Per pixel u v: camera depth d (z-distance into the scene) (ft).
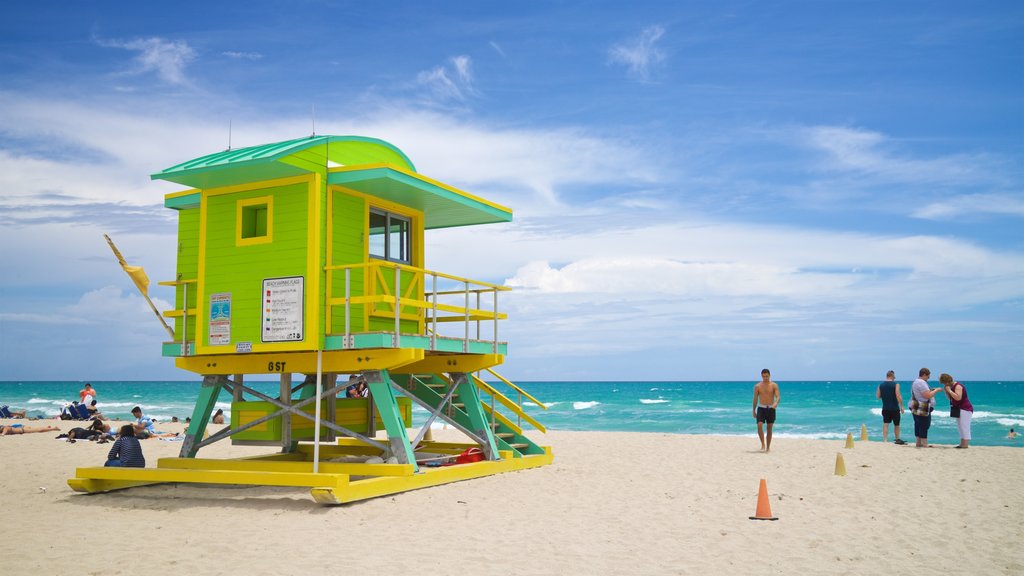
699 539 29.48
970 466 52.90
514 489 41.39
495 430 54.44
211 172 39.32
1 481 46.06
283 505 36.17
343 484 35.42
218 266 42.19
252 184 41.55
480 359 48.37
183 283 44.73
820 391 350.64
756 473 49.62
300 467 41.06
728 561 26.11
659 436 87.97
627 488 42.55
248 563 25.72
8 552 27.37
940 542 29.04
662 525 32.09
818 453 63.10
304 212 39.86
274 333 39.91
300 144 38.73
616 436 87.97
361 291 42.65
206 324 42.29
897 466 53.01
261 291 40.63
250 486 42.16
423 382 52.54
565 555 26.78
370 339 38.34
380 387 40.86
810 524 32.48
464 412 52.70
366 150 44.88
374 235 44.88
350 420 47.34
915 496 39.93
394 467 39.60
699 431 137.80
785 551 27.58
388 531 30.55
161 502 37.78
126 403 241.35
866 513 35.09
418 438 44.19
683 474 49.01
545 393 351.46
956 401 66.03
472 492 39.93
